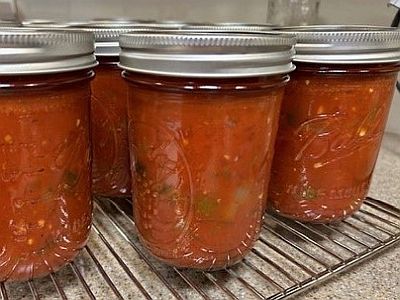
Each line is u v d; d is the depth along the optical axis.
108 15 0.77
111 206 0.57
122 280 0.43
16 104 0.34
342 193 0.47
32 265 0.38
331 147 0.45
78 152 0.39
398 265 0.46
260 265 0.46
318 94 0.44
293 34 0.40
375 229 0.53
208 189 0.38
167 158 0.38
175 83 0.35
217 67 0.34
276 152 0.48
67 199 0.39
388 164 0.74
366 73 0.43
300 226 0.53
